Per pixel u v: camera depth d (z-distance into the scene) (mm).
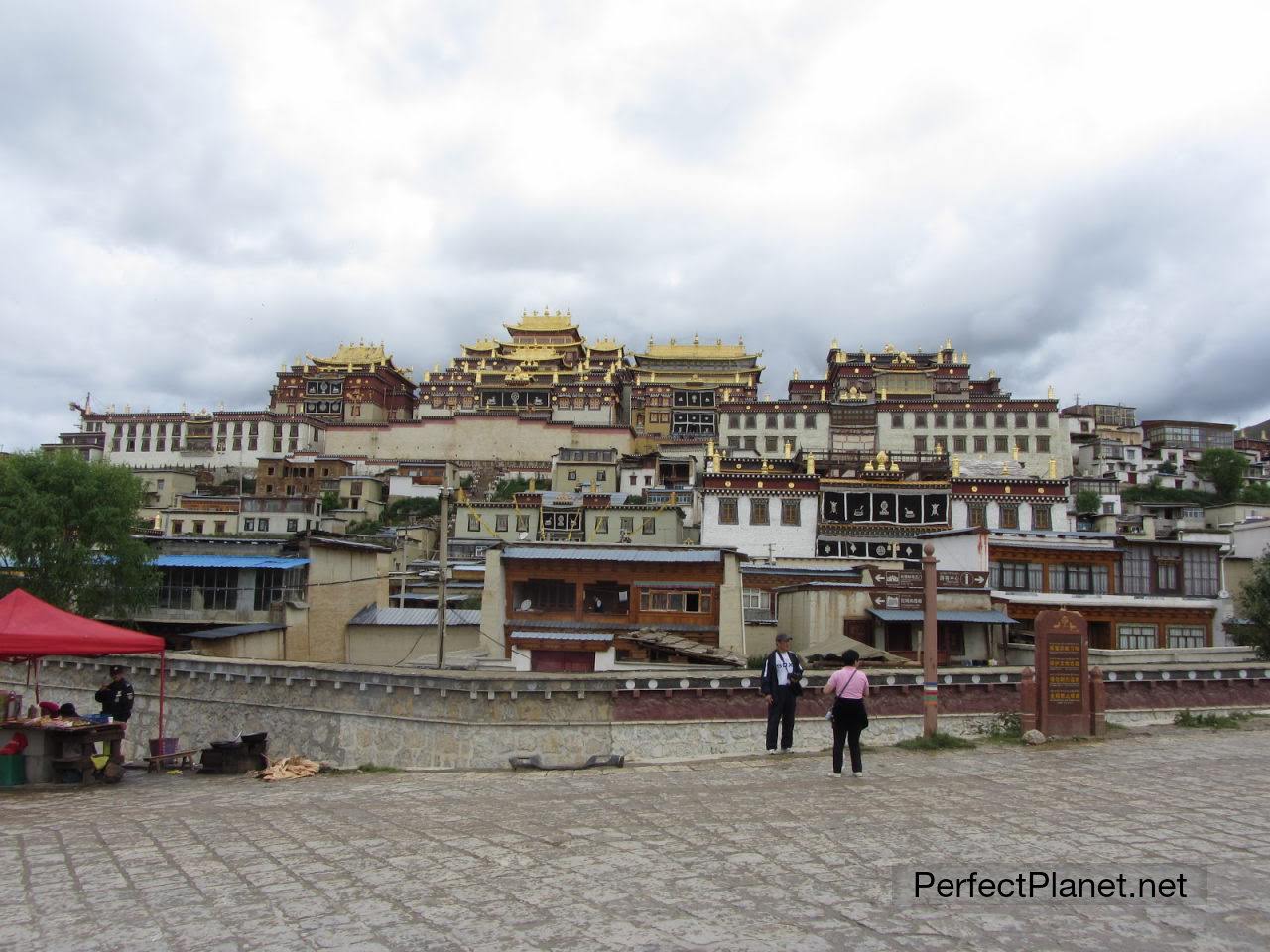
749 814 14305
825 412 121500
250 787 21406
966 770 17891
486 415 135250
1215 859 11602
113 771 22641
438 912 10336
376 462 132625
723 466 81562
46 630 22484
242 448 137625
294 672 29109
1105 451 135750
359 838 13773
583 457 111438
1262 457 149125
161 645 24078
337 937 9734
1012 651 43625
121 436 140500
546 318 163875
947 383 134000
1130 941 9164
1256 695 26422
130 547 43156
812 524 70312
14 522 41750
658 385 142125
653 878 11242
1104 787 15789
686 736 25703
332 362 158750
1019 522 70312
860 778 17156
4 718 24297
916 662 38625
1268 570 42875
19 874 12672
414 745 26422
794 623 45750
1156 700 25953
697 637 40594
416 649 45281
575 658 38906
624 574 41312
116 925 10406
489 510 89562
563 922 9883
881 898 10391
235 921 10359
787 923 9695
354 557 47625
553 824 14109
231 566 43500
